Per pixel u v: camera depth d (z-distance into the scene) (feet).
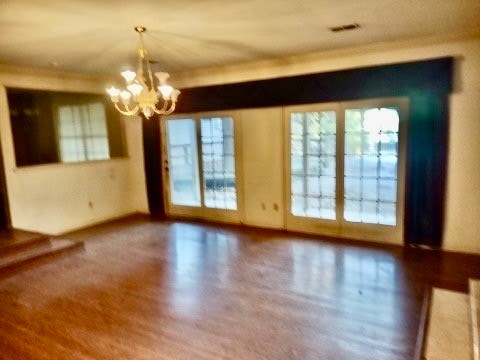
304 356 7.90
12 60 14.58
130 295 11.11
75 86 18.60
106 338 8.81
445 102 13.05
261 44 13.25
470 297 10.09
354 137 15.28
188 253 14.71
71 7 8.86
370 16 10.34
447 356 7.69
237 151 18.25
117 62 15.65
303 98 15.74
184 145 21.13
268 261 13.53
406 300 10.24
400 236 14.79
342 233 16.11
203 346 8.36
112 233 17.89
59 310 10.27
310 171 16.58
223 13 9.69
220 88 17.78
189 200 20.83
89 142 19.65
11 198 16.14
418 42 13.10
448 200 13.65
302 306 10.10
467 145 13.00
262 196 17.94
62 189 18.16
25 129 16.63
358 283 11.43
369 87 14.28
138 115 20.86
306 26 11.15
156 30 11.07
